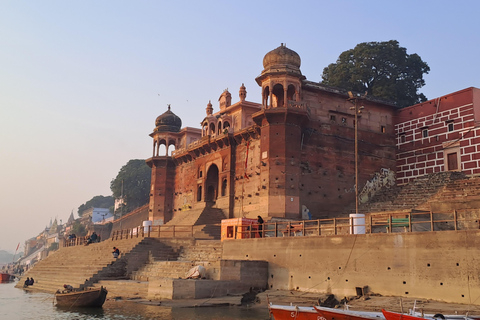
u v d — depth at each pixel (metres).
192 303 20.25
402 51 44.53
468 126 31.52
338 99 34.50
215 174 39.25
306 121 31.69
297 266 21.94
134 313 18.86
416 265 18.23
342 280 20.20
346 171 33.34
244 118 38.44
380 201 32.09
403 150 35.62
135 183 77.44
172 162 44.62
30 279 34.78
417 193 30.64
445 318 13.47
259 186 32.53
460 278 17.11
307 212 30.66
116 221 65.69
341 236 20.61
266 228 29.02
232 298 21.00
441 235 17.80
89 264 31.09
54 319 18.27
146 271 26.97
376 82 43.97
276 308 15.29
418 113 35.00
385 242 19.20
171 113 46.34
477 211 23.66
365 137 34.81
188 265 24.50
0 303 23.77
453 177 30.52
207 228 32.59
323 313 14.32
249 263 22.61
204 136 39.38
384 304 17.62
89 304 20.91
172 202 44.09
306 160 31.83
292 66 31.62
